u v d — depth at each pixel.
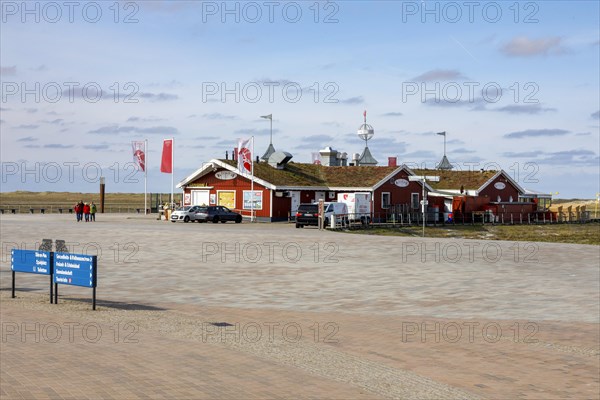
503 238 55.88
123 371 9.70
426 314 16.36
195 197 71.38
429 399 8.95
